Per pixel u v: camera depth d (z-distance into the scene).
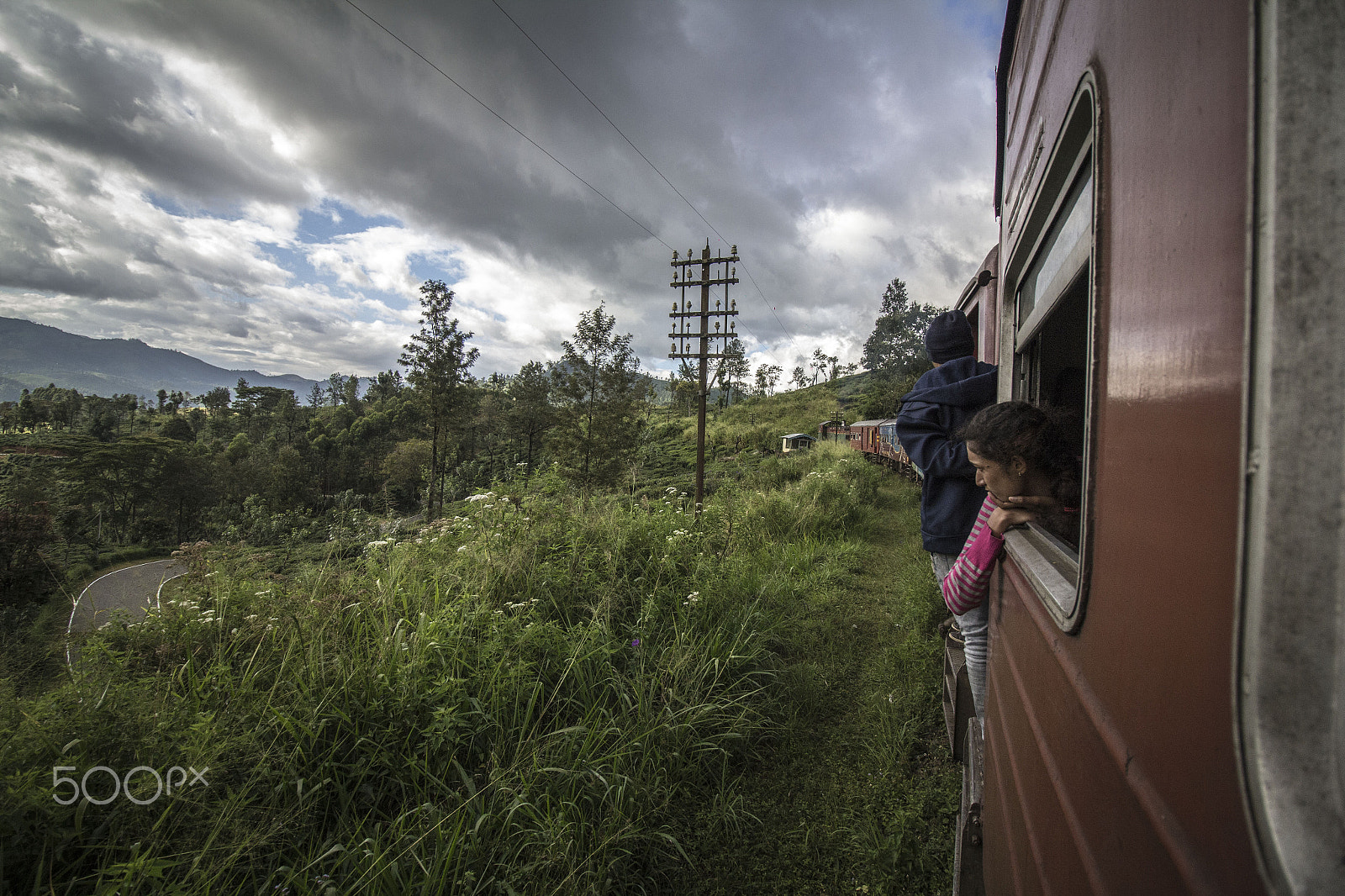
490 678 2.96
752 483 16.53
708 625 4.04
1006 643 1.52
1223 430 0.45
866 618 5.29
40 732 1.96
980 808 1.90
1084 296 1.54
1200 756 0.46
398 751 2.57
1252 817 0.36
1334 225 0.35
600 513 5.41
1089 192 0.97
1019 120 1.74
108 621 2.79
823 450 22.14
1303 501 0.35
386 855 2.09
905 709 3.51
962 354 2.60
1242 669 0.38
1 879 1.66
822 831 2.64
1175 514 0.54
